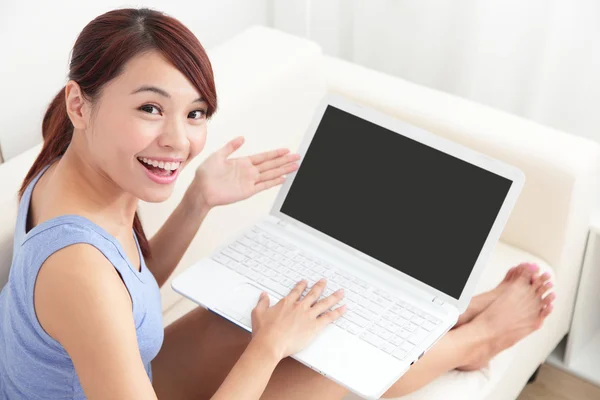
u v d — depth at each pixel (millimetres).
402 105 1919
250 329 1424
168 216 1651
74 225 1130
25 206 1239
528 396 2031
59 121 1223
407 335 1424
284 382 1432
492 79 2377
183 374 1487
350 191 1566
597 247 1965
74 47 1122
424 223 1507
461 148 1491
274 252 1565
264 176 1544
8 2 1725
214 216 1770
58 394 1215
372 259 1537
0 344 1234
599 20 2150
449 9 2346
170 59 1084
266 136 1862
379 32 2488
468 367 1622
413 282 1505
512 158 1801
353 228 1558
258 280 1516
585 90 2266
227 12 2336
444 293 1480
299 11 2473
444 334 1503
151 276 1324
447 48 2414
